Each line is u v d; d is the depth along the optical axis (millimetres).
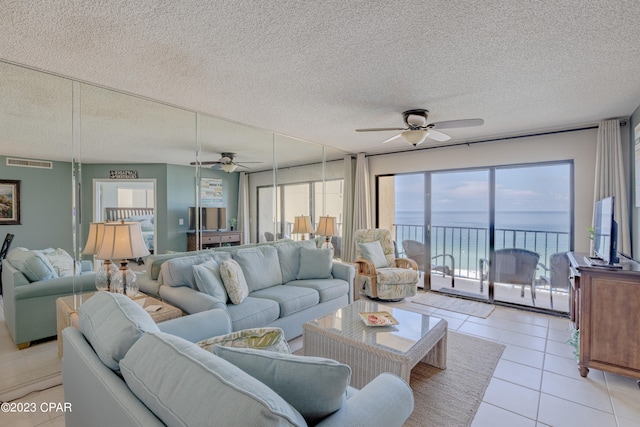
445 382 2344
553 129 3852
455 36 1786
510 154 4203
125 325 1186
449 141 4598
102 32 1738
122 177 3018
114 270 2434
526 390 2248
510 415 1977
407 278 4336
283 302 2893
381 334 2234
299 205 4859
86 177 2795
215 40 1829
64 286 2654
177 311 2314
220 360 936
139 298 2586
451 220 4855
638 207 2973
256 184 4199
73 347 1339
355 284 4324
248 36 1786
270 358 1023
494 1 1467
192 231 3576
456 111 3184
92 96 2691
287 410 786
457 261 4824
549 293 4059
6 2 1450
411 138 3207
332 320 2498
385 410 1070
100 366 1149
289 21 1636
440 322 2465
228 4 1492
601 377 2422
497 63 2133
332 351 2232
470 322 3619
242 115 3344
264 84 2504
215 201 3777
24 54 1999
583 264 2594
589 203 3674
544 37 1795
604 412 2006
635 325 2283
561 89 2590
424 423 1897
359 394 1124
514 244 4293
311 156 5020
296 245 3963
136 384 958
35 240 2580
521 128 3852
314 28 1704
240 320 2518
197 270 2600
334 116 3367
